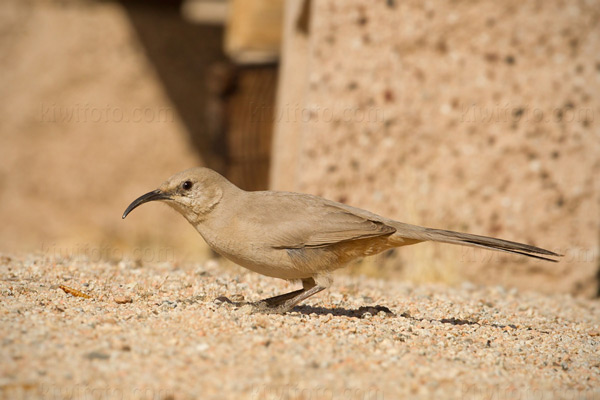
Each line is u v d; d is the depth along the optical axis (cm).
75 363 647
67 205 2336
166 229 2209
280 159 1530
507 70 1379
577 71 1379
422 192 1362
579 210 1357
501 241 894
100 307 838
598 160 1361
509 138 1366
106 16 2486
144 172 2389
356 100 1372
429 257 1330
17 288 897
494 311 1028
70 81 2423
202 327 774
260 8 1950
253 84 1967
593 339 898
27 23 2456
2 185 2341
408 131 1371
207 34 2561
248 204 902
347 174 1366
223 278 1086
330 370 679
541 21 1384
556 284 1351
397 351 754
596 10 1389
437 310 995
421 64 1380
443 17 1381
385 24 1378
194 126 2453
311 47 1384
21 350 662
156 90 2456
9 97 2408
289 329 798
